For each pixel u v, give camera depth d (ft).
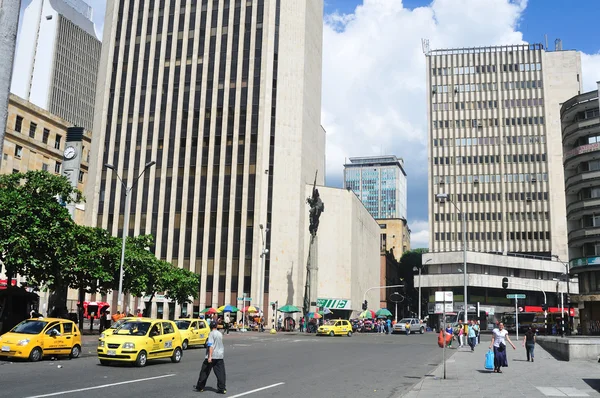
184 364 67.67
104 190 269.23
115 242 135.54
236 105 262.06
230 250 245.04
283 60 267.39
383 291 404.77
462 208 371.56
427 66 396.98
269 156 255.50
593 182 184.24
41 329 68.49
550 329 204.03
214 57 270.67
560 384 51.67
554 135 368.48
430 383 52.29
